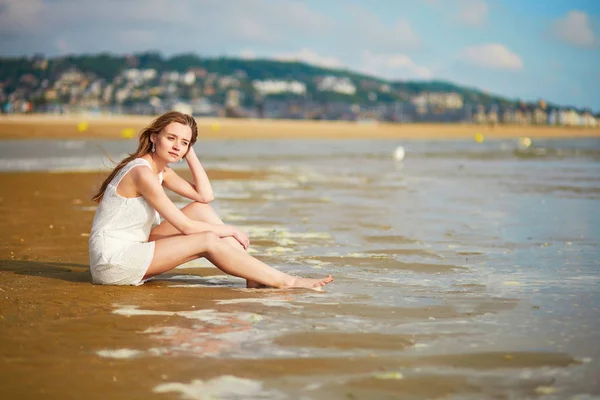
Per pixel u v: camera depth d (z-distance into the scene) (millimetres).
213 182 12500
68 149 24109
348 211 8414
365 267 5047
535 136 64812
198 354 2922
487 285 4387
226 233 4555
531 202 9539
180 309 3754
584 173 15508
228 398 2426
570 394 2467
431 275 4734
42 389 2506
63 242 6148
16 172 14094
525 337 3170
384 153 25312
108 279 4398
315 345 3055
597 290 4215
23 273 4809
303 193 10594
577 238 6402
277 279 4340
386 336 3193
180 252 4371
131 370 2717
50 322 3453
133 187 4461
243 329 3330
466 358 2865
